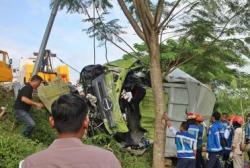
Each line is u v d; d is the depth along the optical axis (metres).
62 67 20.67
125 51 12.80
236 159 13.42
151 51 11.01
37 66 14.70
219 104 21.88
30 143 10.14
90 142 12.23
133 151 13.83
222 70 21.42
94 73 13.75
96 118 13.49
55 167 2.85
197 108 14.89
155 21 10.85
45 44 14.77
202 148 13.63
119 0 10.99
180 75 14.98
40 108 11.79
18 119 11.38
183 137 11.67
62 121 2.98
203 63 12.91
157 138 10.90
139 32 11.06
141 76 14.45
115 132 13.34
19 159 9.20
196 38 12.03
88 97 13.52
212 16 11.65
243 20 11.66
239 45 11.95
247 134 14.44
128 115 14.25
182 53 12.52
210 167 12.92
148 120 14.32
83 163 2.86
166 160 14.12
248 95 22.44
